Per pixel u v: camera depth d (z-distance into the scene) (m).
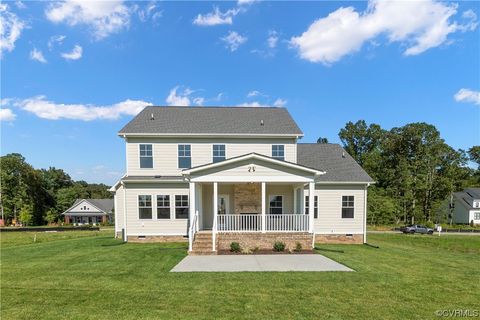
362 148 64.88
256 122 19.92
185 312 6.17
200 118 20.22
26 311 6.27
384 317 6.02
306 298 7.07
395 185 55.09
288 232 14.47
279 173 14.98
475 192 58.94
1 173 62.25
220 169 14.90
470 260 12.87
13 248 15.49
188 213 17.52
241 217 17.12
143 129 18.36
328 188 18.36
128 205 17.42
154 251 13.73
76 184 90.56
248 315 6.02
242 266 10.54
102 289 7.73
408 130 57.03
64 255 12.89
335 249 15.09
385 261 11.86
